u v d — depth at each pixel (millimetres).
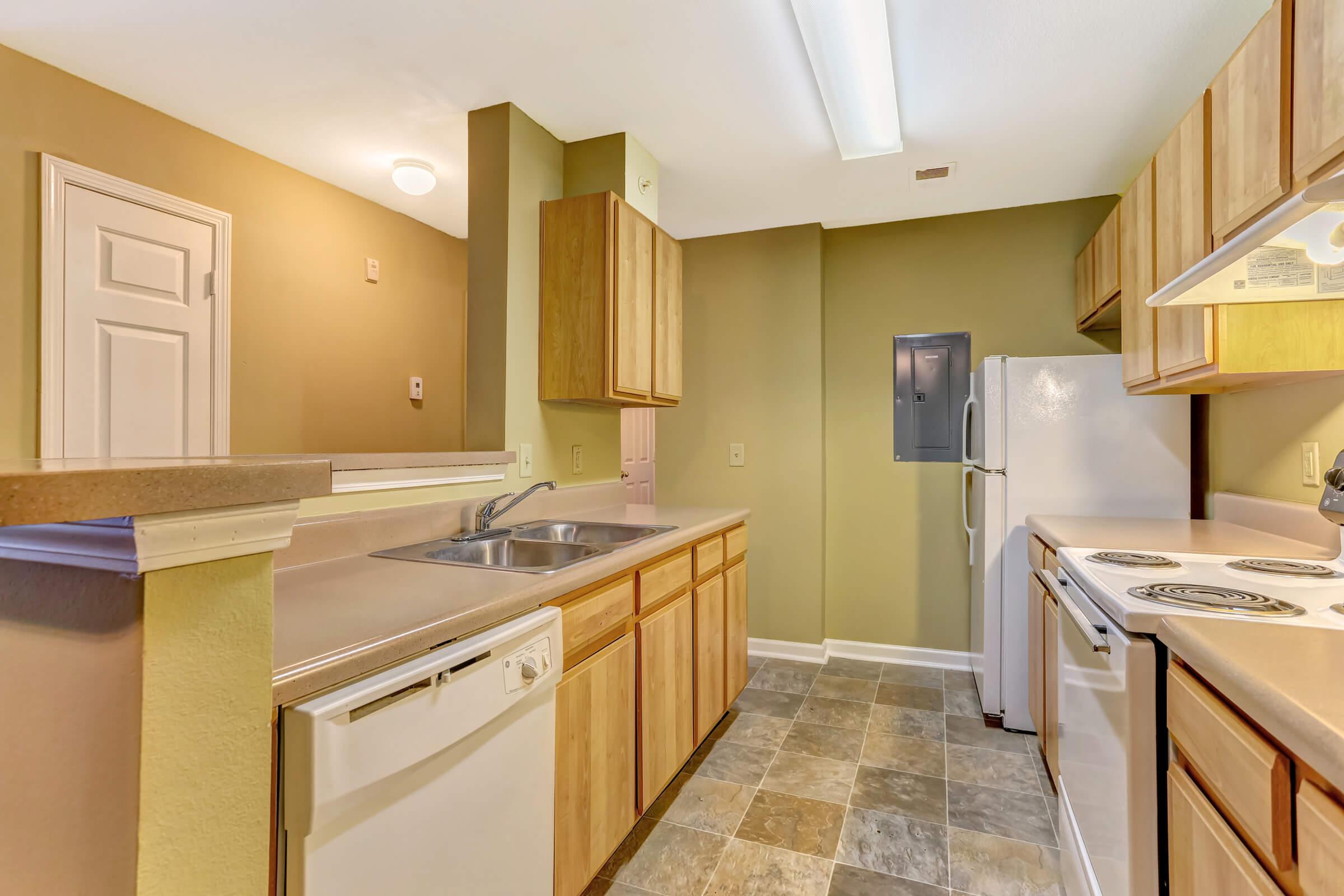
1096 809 1300
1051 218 3045
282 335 2590
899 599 3299
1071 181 2752
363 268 2945
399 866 920
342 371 2846
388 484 1695
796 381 3357
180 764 514
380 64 1901
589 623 1497
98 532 499
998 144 2391
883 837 1824
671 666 1962
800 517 3344
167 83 1999
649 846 1790
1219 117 1531
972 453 3018
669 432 3592
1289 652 857
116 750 495
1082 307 2871
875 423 3336
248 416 2467
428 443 3289
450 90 2033
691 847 1784
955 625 3209
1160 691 1082
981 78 1959
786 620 3363
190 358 2279
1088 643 1380
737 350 3467
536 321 2221
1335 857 622
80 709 515
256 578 579
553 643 1260
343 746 819
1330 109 1125
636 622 1765
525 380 2170
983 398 2637
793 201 2986
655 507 2736
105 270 2045
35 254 1887
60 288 1936
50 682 534
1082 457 2449
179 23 1697
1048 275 3053
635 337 2293
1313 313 1538
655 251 2438
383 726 879
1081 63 1879
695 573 2170
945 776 2160
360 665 887
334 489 1565
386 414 3057
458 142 2383
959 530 3203
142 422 2146
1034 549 2320
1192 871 956
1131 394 2314
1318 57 1158
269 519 584
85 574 511
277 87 2018
